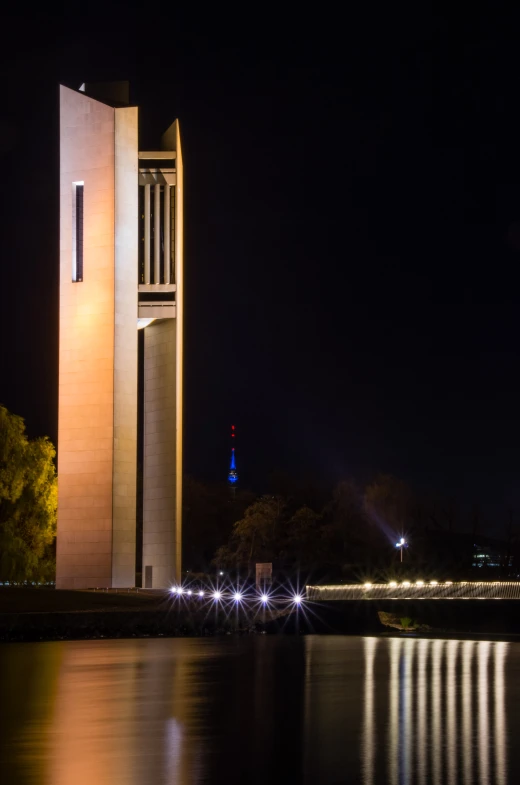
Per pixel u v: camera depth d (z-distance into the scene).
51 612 70.44
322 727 32.25
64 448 85.62
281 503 142.38
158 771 25.64
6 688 41.69
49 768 25.98
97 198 87.50
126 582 84.44
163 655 56.59
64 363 86.44
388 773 25.53
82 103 88.75
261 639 71.25
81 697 39.09
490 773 25.56
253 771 25.66
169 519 89.56
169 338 90.81
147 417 93.25
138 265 89.19
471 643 74.62
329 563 137.50
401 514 143.25
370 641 72.94
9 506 88.88
